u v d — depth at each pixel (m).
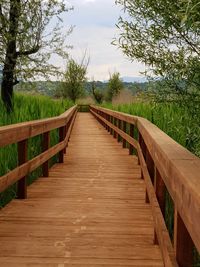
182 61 3.51
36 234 3.77
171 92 3.84
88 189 5.83
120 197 5.36
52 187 5.93
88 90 48.78
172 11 3.08
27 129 4.88
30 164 5.13
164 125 6.71
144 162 5.09
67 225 4.07
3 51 12.14
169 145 2.69
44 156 6.00
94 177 6.77
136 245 3.52
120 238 3.70
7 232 3.82
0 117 7.13
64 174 7.02
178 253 2.12
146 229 3.98
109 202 5.07
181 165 1.83
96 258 3.21
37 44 12.85
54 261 3.13
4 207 4.73
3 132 3.85
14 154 5.68
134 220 4.29
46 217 4.34
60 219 4.27
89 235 3.78
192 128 4.05
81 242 3.58
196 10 2.51
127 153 9.99
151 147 3.45
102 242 3.59
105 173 7.15
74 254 3.28
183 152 2.31
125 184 6.21
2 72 12.87
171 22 3.22
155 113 7.95
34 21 12.72
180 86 3.74
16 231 3.85
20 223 4.11
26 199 5.15
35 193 5.50
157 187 3.44
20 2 12.52
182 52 3.53
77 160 8.77
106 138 14.21
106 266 3.05
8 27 11.92
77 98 46.19
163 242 2.60
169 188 2.08
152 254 3.30
